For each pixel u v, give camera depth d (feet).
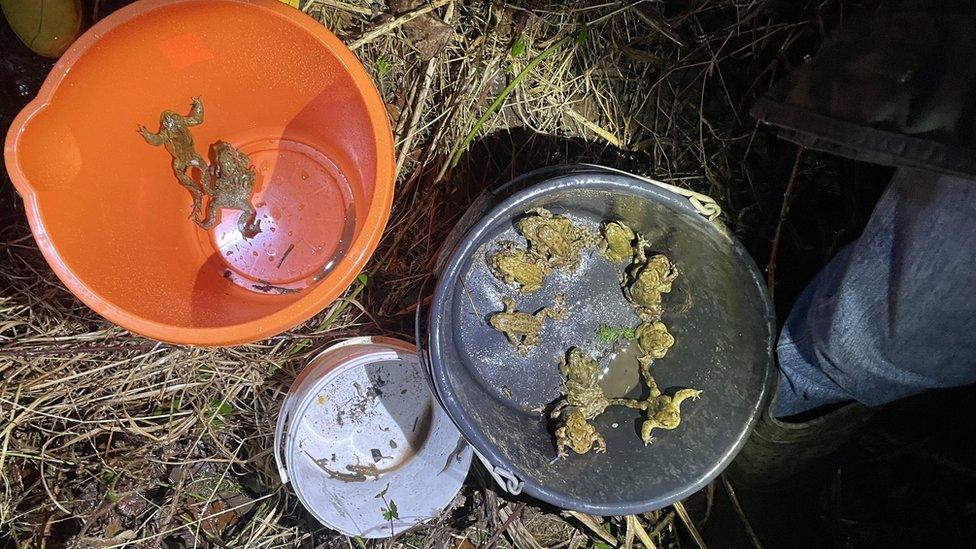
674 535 2.64
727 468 2.64
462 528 2.64
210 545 2.56
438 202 2.63
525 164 2.67
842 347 2.03
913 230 1.78
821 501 2.55
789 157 2.66
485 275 2.49
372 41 2.51
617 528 2.64
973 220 1.66
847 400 2.25
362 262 1.93
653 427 2.34
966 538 2.32
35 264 2.39
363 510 2.45
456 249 2.02
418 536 2.61
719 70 2.65
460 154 2.55
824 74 1.72
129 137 2.09
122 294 1.94
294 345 2.57
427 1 2.52
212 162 2.37
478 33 2.59
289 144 2.48
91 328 2.44
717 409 2.26
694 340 2.41
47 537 2.42
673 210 2.18
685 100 2.68
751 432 2.16
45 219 1.78
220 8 1.88
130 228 2.10
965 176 1.53
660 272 2.42
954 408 2.41
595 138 2.70
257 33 2.00
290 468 2.23
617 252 2.49
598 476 2.26
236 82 2.22
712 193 2.70
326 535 2.60
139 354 2.45
